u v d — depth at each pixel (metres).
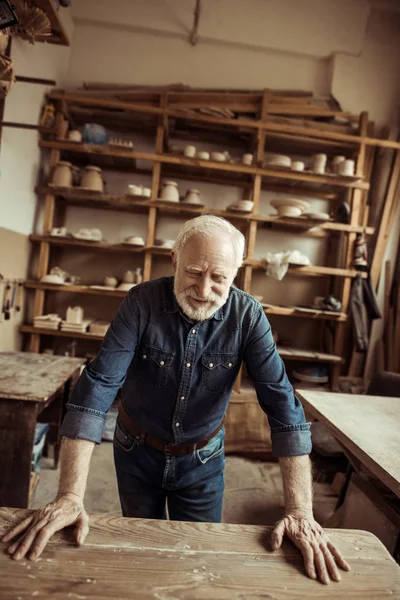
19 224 3.21
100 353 1.08
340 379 3.71
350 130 3.64
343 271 3.46
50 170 3.35
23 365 2.27
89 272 3.87
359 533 0.95
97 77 3.88
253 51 3.99
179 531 0.90
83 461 0.94
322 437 2.61
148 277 3.40
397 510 1.71
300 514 0.93
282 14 3.92
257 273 4.01
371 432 1.62
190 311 1.05
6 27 1.67
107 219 3.87
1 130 2.57
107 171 3.86
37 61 3.21
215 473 1.37
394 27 4.02
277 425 1.08
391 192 3.86
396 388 2.45
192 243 1.02
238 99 3.61
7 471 1.78
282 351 3.50
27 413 1.78
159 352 1.16
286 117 3.80
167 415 1.23
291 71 4.02
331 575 0.80
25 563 0.76
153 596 0.72
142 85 3.81
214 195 3.94
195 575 0.77
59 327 3.33
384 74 4.01
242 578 0.78
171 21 3.86
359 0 3.93
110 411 3.45
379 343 3.94
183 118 3.46
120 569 0.77
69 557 0.78
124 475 1.36
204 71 3.96
